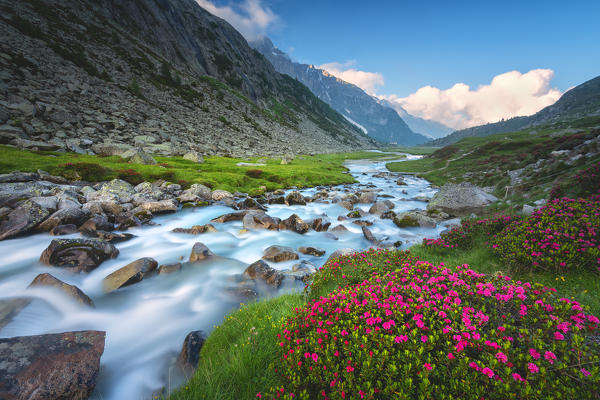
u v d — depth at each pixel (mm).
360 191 38625
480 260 8789
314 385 3783
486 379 2971
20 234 13297
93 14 90625
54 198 16422
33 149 28438
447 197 23625
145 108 62938
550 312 3967
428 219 19812
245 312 7133
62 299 7902
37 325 7016
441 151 98875
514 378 2910
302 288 9398
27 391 4113
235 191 31781
